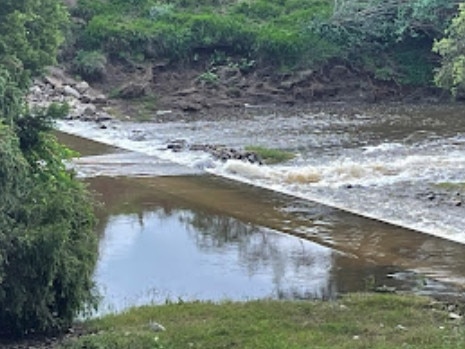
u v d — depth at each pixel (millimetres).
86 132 38281
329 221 22781
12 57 17562
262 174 28656
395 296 15984
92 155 32719
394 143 33531
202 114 44656
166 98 47562
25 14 18938
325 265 18953
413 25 50562
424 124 38969
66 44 49906
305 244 20719
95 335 13555
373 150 31984
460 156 30078
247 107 47125
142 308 15477
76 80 48469
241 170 29156
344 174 27781
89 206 14992
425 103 48219
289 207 24438
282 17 54438
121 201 25359
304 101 48562
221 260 19547
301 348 12711
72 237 14281
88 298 14523
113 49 51031
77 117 42094
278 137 35875
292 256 19750
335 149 32562
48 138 16438
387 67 50344
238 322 14188
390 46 51312
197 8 56719
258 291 17219
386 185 26172
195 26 51875
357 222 22531
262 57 50344
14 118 15594
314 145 33625
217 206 24766
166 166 30547
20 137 15781
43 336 13828
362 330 13695
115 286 17766
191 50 51500
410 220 22422
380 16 51188
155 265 19234
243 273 18516
